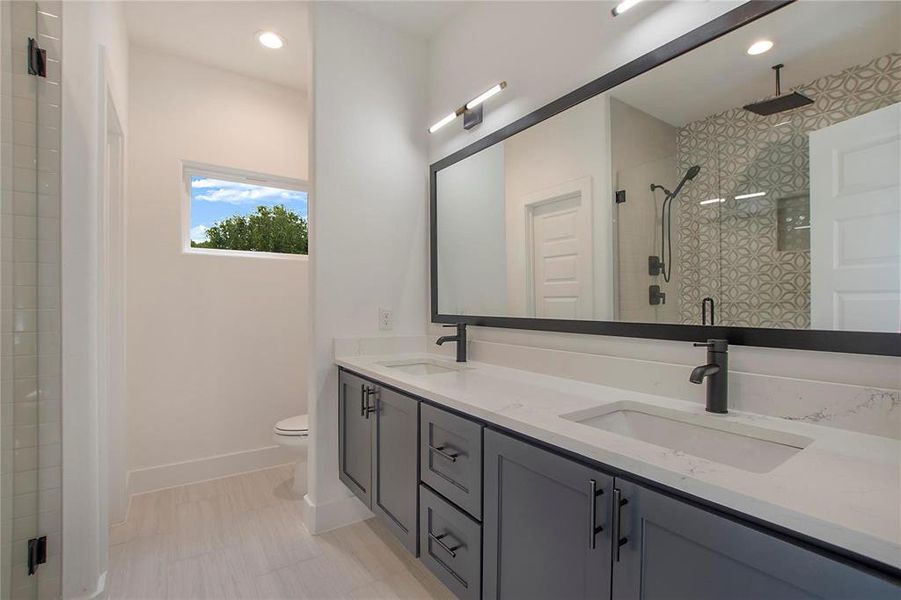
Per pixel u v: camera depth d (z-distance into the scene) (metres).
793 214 1.03
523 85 1.82
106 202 1.67
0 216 1.35
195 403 2.65
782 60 1.05
